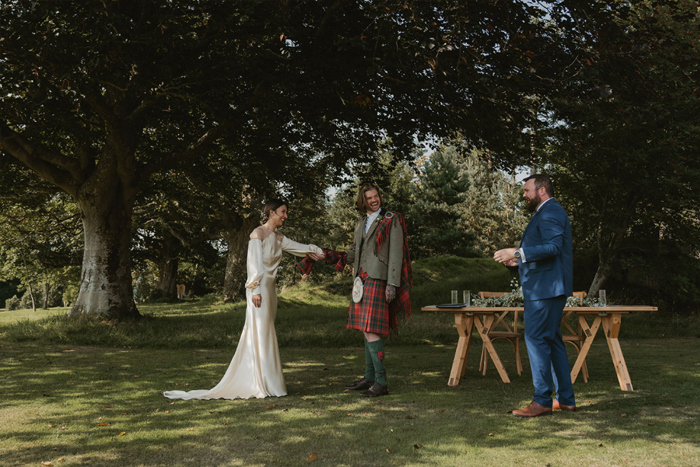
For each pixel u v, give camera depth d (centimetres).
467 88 866
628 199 1391
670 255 1457
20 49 701
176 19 729
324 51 830
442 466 246
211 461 256
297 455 264
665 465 245
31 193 1361
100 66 718
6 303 4603
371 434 302
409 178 3200
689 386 441
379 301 439
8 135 1006
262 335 436
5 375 538
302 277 3447
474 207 4244
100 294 1053
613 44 832
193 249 3075
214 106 905
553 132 1057
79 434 304
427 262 2275
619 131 1221
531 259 363
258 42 789
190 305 2109
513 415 348
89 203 1066
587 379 501
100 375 538
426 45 698
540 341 360
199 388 463
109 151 1048
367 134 1086
